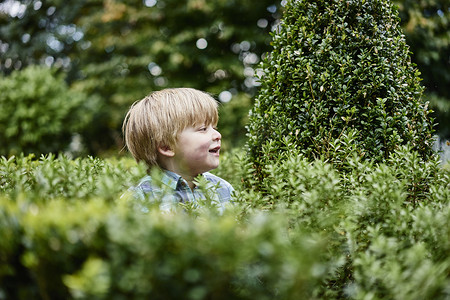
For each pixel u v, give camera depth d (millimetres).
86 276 863
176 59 9133
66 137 7789
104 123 10102
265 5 9281
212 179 2084
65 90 7488
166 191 1301
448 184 1604
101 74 10008
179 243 911
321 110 1897
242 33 9125
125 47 10023
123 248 939
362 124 1901
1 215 1034
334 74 1920
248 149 2051
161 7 9672
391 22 2082
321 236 1182
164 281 947
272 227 944
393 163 1683
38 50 10273
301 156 1835
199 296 923
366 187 1536
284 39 2096
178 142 1974
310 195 1325
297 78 1989
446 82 5539
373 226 1325
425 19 5609
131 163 2729
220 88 9273
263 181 1823
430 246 1222
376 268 1074
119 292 958
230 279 1011
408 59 2145
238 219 1367
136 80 9820
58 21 10508
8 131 6715
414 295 1007
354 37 1979
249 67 9672
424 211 1271
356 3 2004
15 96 6785
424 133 1936
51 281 1021
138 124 2078
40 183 1354
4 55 10414
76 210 1027
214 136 2023
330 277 1282
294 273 889
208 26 9523
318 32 2041
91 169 1808
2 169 1704
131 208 1122
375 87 1888
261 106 2113
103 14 9688
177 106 1985
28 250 997
